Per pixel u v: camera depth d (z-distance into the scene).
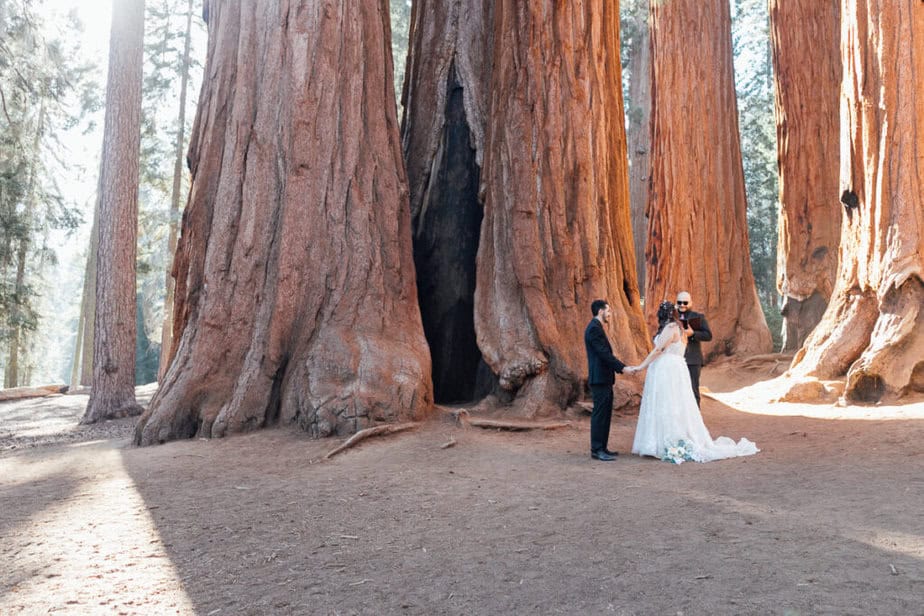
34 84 22.77
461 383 11.30
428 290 11.69
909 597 3.00
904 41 10.16
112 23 15.31
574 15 10.84
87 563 4.08
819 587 3.18
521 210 10.21
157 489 6.13
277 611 3.26
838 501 4.86
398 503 5.40
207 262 9.52
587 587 3.38
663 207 19.06
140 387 23.11
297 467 6.92
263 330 9.16
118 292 14.78
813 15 16.89
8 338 25.86
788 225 17.11
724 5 19.64
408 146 12.48
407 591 3.46
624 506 5.02
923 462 6.02
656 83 19.56
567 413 9.05
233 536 4.59
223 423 8.50
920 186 9.92
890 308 9.94
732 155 19.19
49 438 11.83
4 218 22.48
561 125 10.57
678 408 7.07
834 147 16.58
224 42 10.35
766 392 12.01
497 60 11.13
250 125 9.91
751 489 5.43
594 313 7.28
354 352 8.83
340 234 9.69
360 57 10.35
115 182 14.92
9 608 3.37
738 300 18.45
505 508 5.14
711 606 3.03
